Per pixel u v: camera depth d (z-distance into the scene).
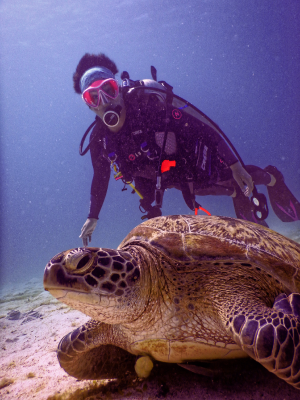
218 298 1.32
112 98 3.15
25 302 5.68
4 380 1.90
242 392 1.26
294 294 1.24
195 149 3.29
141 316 1.39
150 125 3.20
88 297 1.26
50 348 2.54
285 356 0.95
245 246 1.45
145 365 1.46
